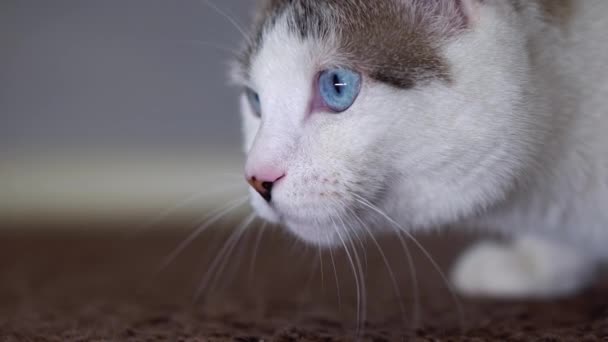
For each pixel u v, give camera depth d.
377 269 0.63
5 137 1.02
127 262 0.70
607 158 0.46
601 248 0.50
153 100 1.01
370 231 0.46
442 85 0.43
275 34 0.46
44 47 0.98
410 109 0.43
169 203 1.00
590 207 0.47
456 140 0.44
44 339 0.42
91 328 0.45
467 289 0.55
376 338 0.43
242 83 0.50
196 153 1.02
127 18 0.97
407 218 0.46
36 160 1.03
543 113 0.45
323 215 0.44
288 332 0.43
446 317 0.49
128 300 0.55
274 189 0.45
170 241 0.82
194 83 0.99
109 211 1.04
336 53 0.44
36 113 1.01
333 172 0.44
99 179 1.04
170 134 1.02
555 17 0.45
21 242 0.84
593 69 0.46
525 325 0.45
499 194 0.46
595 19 0.46
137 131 1.02
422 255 0.68
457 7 0.44
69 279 0.63
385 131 0.43
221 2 0.71
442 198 0.45
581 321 0.46
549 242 0.54
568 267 0.53
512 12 0.44
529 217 0.48
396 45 0.44
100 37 0.98
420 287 0.57
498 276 0.55
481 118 0.44
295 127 0.44
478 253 0.57
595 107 0.46
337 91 0.44
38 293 0.58
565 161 0.46
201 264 0.68
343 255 0.59
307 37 0.44
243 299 0.54
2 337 0.43
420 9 0.44
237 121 1.00
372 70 0.43
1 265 0.69
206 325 0.46
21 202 1.04
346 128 0.44
